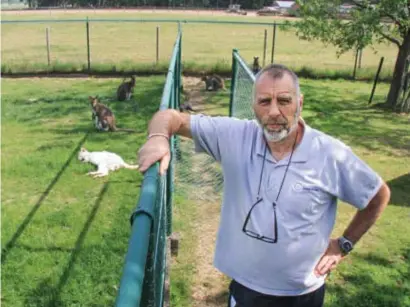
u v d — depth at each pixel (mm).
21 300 4996
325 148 2344
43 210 7055
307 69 19047
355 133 11469
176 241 5773
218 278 5414
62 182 8125
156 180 2188
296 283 2443
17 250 5910
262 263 2410
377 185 2408
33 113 12820
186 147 9430
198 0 77000
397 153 10086
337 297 5070
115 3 73125
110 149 9844
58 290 5148
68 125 11625
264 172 2348
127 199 7449
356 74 18719
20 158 9219
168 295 4832
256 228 2359
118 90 14266
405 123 12531
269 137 2252
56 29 39312
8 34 35188
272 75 2232
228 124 2488
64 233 6367
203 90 16156
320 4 13758
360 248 6137
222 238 2533
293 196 2309
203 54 25203
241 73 8102
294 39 33688
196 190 7637
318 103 14445
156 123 2484
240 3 81000
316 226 2369
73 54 24484
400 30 13352
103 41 30953
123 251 5922
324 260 2562
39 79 18234
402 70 13688
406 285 5344
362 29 13039
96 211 7039
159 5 75312
